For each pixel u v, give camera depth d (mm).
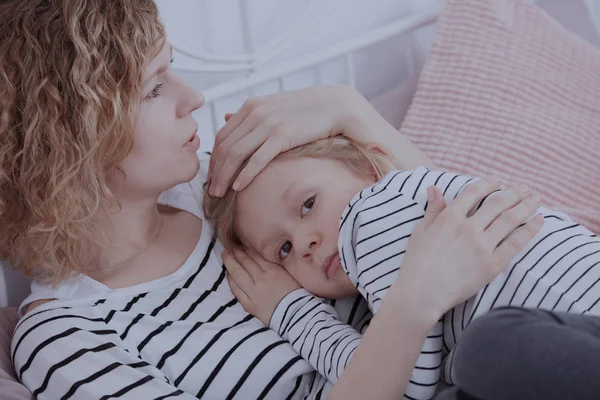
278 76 1566
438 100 1564
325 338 1027
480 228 946
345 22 1753
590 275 918
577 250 951
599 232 1422
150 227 1155
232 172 1158
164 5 1419
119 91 996
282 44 1618
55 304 1057
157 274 1121
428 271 918
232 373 1025
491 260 930
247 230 1164
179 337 1045
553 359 681
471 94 1543
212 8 1508
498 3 1640
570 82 1609
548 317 744
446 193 1035
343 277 1104
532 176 1473
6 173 1037
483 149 1483
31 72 992
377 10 1817
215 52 1535
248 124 1182
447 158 1485
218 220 1191
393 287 925
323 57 1629
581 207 1479
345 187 1124
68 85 989
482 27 1609
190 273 1137
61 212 1022
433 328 957
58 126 1000
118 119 999
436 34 1632
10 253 1117
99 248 1104
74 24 979
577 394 656
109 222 1100
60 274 1065
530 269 943
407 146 1296
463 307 976
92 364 973
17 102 1009
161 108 1060
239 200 1162
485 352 716
